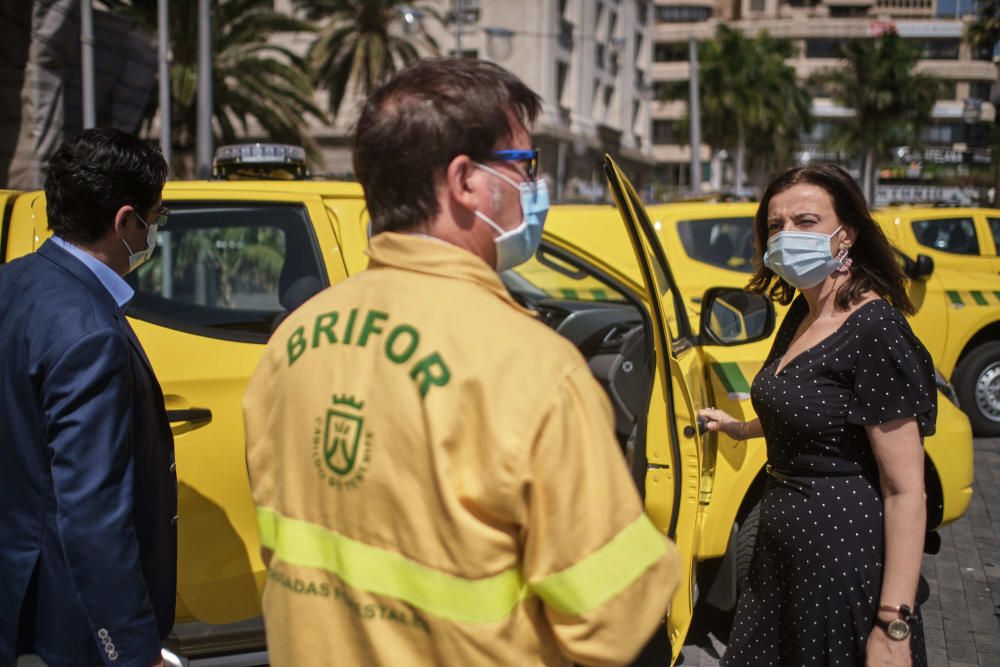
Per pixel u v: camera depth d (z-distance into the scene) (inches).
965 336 281.3
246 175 153.4
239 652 112.0
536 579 48.4
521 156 55.0
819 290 91.0
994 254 340.2
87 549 69.6
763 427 93.6
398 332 50.9
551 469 47.4
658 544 50.8
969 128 3235.7
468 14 1598.2
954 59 3307.1
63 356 71.6
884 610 81.5
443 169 53.4
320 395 53.1
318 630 51.6
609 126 1883.6
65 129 578.2
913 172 2992.1
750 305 139.3
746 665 92.1
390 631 49.3
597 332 142.0
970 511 216.8
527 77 1635.1
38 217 111.3
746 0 3563.0
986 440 287.0
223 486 108.0
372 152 53.9
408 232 54.4
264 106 862.5
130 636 71.0
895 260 89.0
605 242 236.8
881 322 83.4
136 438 78.8
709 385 135.3
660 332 111.3
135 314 110.2
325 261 122.3
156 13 781.9
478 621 47.6
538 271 197.3
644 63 2222.0
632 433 124.9
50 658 72.8
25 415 73.5
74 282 76.9
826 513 85.4
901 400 81.4
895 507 82.1
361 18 1210.6
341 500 51.1
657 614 50.1
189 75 791.1
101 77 613.9
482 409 47.8
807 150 2847.0
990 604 165.6
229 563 108.4
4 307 77.5
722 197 300.8
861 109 1939.0
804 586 86.1
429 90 53.1
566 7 1764.3
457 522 47.2
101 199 78.8
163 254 301.1
